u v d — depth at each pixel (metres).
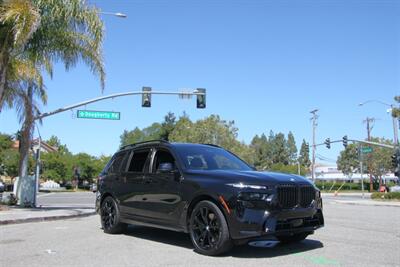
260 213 7.27
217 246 7.57
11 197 22.69
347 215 17.86
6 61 17.70
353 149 83.62
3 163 68.19
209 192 7.81
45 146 92.06
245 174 7.84
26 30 15.75
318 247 8.63
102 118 25.72
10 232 11.57
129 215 10.01
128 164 10.38
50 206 25.19
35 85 23.64
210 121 72.25
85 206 25.31
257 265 6.97
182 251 8.25
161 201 8.98
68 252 8.32
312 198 7.89
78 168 74.69
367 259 7.49
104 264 7.23
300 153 143.50
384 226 12.97
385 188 64.38
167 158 9.35
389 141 81.50
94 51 18.42
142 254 8.01
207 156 9.18
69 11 17.28
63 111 23.95
